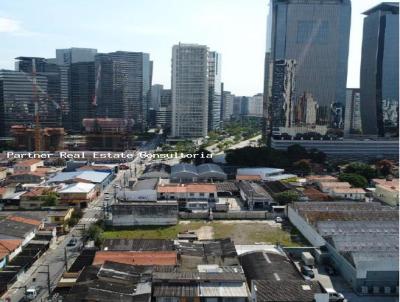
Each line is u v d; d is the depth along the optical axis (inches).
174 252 3457.2
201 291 2780.5
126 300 2696.9
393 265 3174.2
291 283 2854.3
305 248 3777.1
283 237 4347.9
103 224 4626.0
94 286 2832.2
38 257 3713.1
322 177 7155.5
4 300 2957.7
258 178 7032.5
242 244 4065.0
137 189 5944.9
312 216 4347.9
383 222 4010.8
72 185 5802.2
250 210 5310.0
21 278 3316.9
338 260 3489.2
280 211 5191.9
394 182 6486.2
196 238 4156.0
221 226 4697.3
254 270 3218.5
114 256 3366.1
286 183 6683.1
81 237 4261.8
